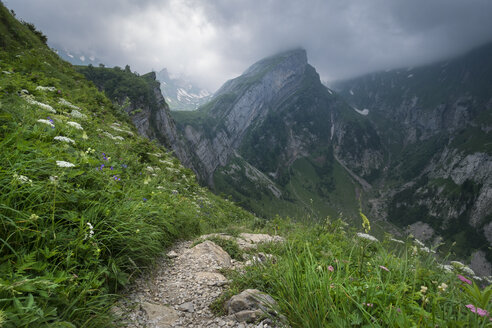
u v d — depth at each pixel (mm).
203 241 5211
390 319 1853
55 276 2387
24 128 4094
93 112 14562
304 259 3064
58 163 3246
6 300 1881
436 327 1792
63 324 1950
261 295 2832
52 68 18266
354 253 3885
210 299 3174
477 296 1892
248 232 7129
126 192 4734
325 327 1962
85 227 3066
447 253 3523
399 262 3318
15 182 2703
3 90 5941
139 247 3721
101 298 2713
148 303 2979
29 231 2598
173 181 11016
